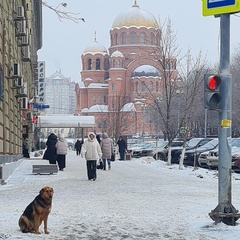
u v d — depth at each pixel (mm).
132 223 10219
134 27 108562
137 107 99188
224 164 9945
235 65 69188
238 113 63969
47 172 23859
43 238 8391
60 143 27125
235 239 8641
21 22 28344
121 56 108250
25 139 44031
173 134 36719
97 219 10633
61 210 11828
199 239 8688
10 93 25672
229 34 10125
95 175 20906
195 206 12703
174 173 25875
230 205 9898
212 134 70375
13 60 26906
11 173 23906
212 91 9906
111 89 108375
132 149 48750
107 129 88062
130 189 17141
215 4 10062
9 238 8219
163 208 12352
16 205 12547
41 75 68438
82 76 121062
